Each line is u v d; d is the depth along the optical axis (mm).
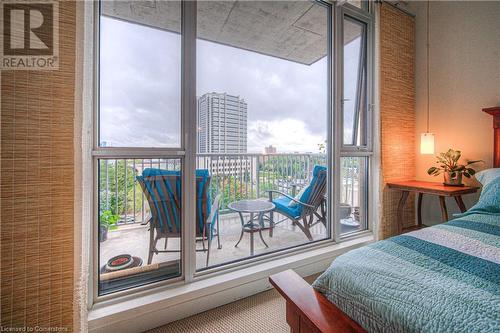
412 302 673
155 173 1636
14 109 1118
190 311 1546
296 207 2529
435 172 2332
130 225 1604
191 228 1668
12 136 1116
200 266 1878
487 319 566
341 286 862
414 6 2701
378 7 2375
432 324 601
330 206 2371
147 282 1592
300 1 2234
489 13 2199
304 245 2213
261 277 1820
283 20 2393
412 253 937
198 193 1863
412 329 625
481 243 985
